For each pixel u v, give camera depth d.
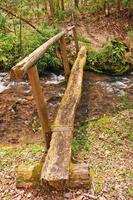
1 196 4.02
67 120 5.12
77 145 5.03
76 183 3.96
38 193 3.94
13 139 5.64
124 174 4.30
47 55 8.71
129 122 5.75
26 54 9.02
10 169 4.52
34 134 5.77
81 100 7.04
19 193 3.99
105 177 4.23
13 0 10.65
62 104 5.75
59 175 3.83
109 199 3.86
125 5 12.95
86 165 4.15
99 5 13.65
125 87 7.86
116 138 5.20
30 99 7.30
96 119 6.01
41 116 4.58
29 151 4.95
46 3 13.12
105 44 9.61
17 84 8.26
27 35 9.67
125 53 9.10
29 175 4.11
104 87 7.86
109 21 12.68
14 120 6.36
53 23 11.96
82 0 14.51
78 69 7.74
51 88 7.94
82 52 9.01
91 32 11.94
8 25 10.52
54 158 4.13
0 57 8.98
